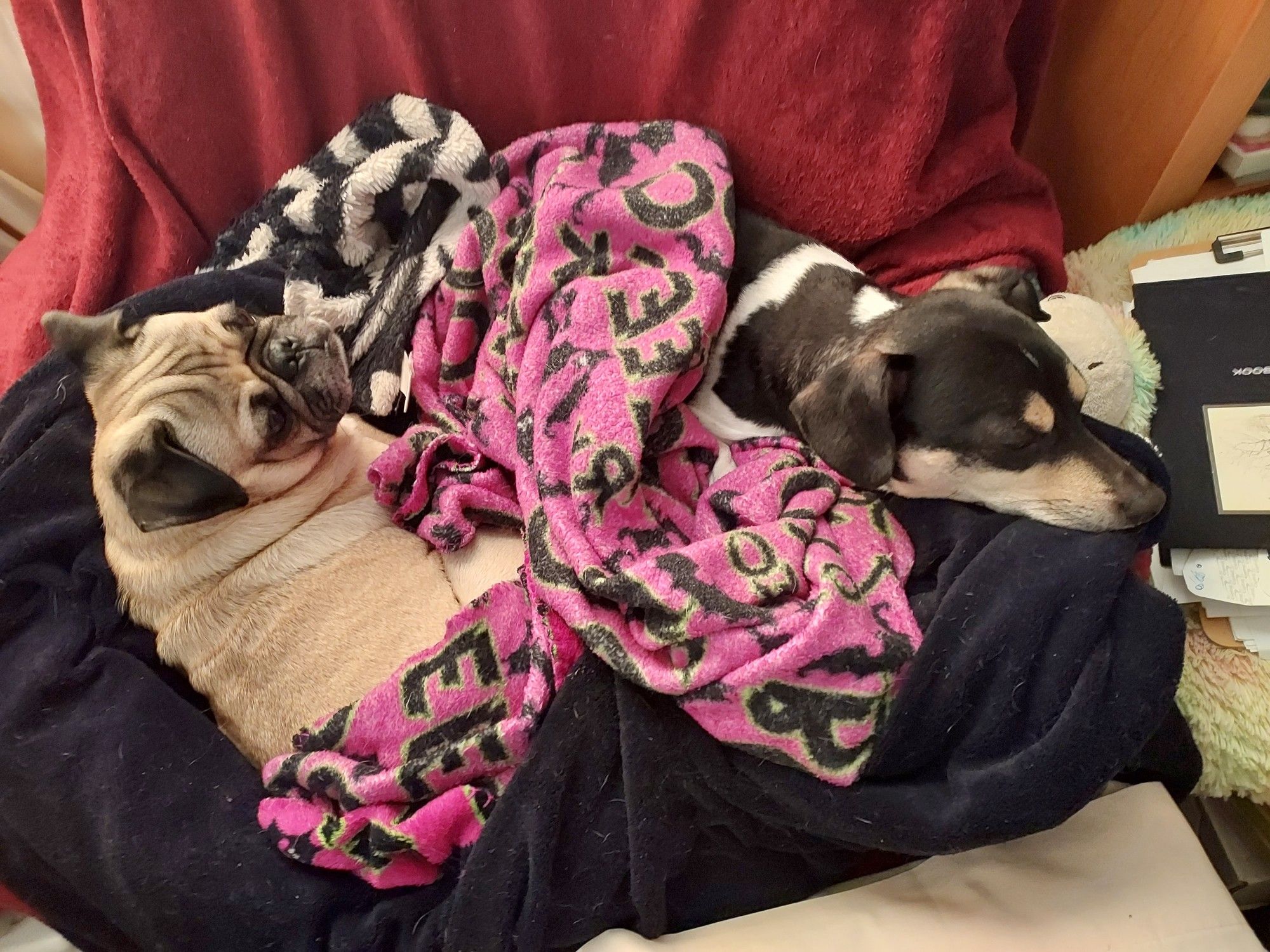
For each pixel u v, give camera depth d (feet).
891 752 3.70
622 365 4.38
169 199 5.46
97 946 4.44
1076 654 3.51
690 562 3.99
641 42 4.88
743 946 3.77
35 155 6.61
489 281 5.18
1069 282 5.77
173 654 4.67
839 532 4.33
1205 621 4.61
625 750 3.85
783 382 4.79
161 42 4.97
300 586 4.76
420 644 4.69
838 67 4.52
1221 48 4.68
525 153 5.25
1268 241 5.02
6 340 5.70
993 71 4.77
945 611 3.73
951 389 4.11
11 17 5.79
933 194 4.90
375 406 5.45
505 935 3.85
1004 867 3.83
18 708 4.23
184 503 4.13
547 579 4.10
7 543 4.53
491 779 4.18
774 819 3.92
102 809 4.09
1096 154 5.94
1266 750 4.34
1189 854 3.76
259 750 4.61
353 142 5.31
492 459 4.99
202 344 4.73
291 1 4.89
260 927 3.98
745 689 3.77
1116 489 3.91
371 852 4.09
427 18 4.92
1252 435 4.70
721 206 4.70
